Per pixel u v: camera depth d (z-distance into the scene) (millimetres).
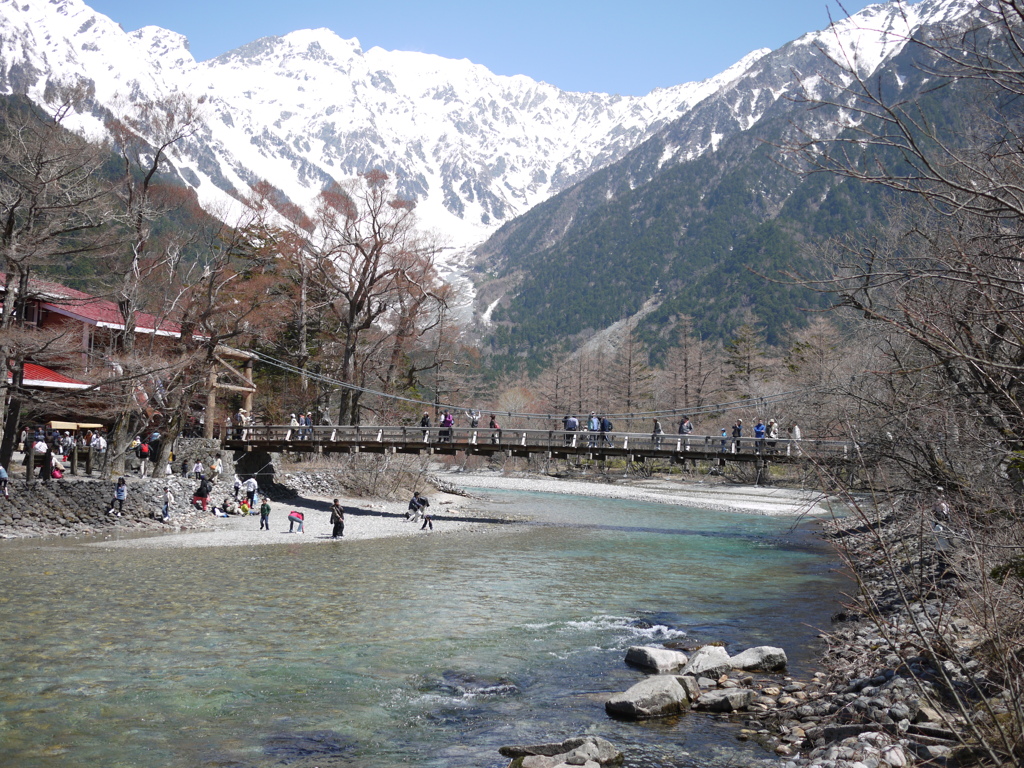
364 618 16406
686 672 12461
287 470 46094
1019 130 6211
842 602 18672
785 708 10461
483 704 11039
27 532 27344
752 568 24609
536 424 95625
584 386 104938
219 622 15695
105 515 30172
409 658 13375
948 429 9883
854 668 11445
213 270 37188
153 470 35719
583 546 29594
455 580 21391
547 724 10188
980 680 9086
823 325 64000
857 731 8609
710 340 166500
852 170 5371
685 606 18297
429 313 60781
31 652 13203
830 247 9656
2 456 28953
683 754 9000
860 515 7629
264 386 59312
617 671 12742
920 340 5891
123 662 12758
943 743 7961
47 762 8812
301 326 52562
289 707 10805
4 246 28609
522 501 52250
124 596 17938
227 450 40500
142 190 34062
